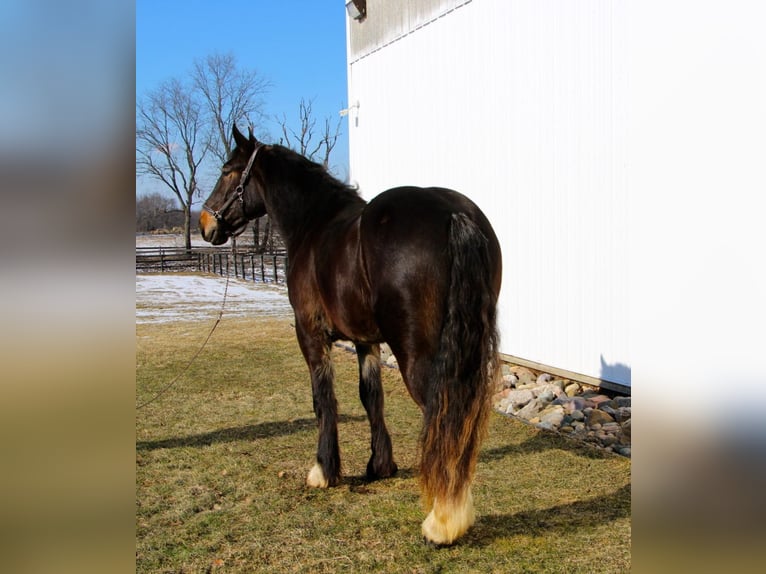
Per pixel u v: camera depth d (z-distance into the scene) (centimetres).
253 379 720
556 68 604
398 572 277
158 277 2577
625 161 529
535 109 636
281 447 466
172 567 287
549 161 621
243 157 423
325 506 351
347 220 345
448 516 289
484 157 721
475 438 279
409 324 280
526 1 639
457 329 265
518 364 687
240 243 4112
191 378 729
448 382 265
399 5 869
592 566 274
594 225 568
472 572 274
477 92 726
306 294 360
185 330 1127
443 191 306
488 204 722
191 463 432
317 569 283
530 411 532
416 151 855
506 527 317
